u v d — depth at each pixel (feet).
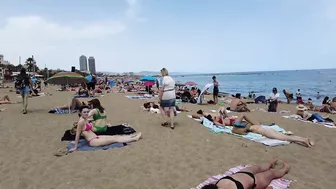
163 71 26.02
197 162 16.44
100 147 19.39
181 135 23.11
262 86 162.09
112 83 122.72
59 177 14.33
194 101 55.16
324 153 18.43
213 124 27.12
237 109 41.14
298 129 26.32
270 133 21.83
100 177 14.29
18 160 16.96
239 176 10.75
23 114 34.81
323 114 42.55
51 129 25.64
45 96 66.90
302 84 167.94
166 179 14.01
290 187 13.02
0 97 63.00
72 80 36.94
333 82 183.73
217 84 53.01
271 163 13.60
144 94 74.23
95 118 22.35
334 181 13.91
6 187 13.19
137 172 14.94
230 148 19.24
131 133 23.29
